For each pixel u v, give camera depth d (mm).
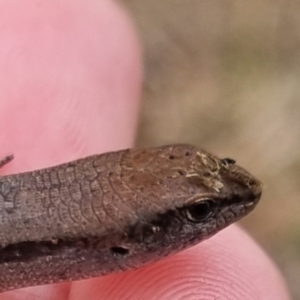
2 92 47
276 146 74
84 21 53
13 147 46
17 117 47
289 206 70
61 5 53
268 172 72
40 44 50
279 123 75
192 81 77
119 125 51
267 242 68
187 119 74
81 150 47
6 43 50
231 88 77
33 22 51
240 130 74
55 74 49
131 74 54
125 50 54
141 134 73
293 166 73
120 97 52
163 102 75
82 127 48
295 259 68
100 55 52
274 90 77
